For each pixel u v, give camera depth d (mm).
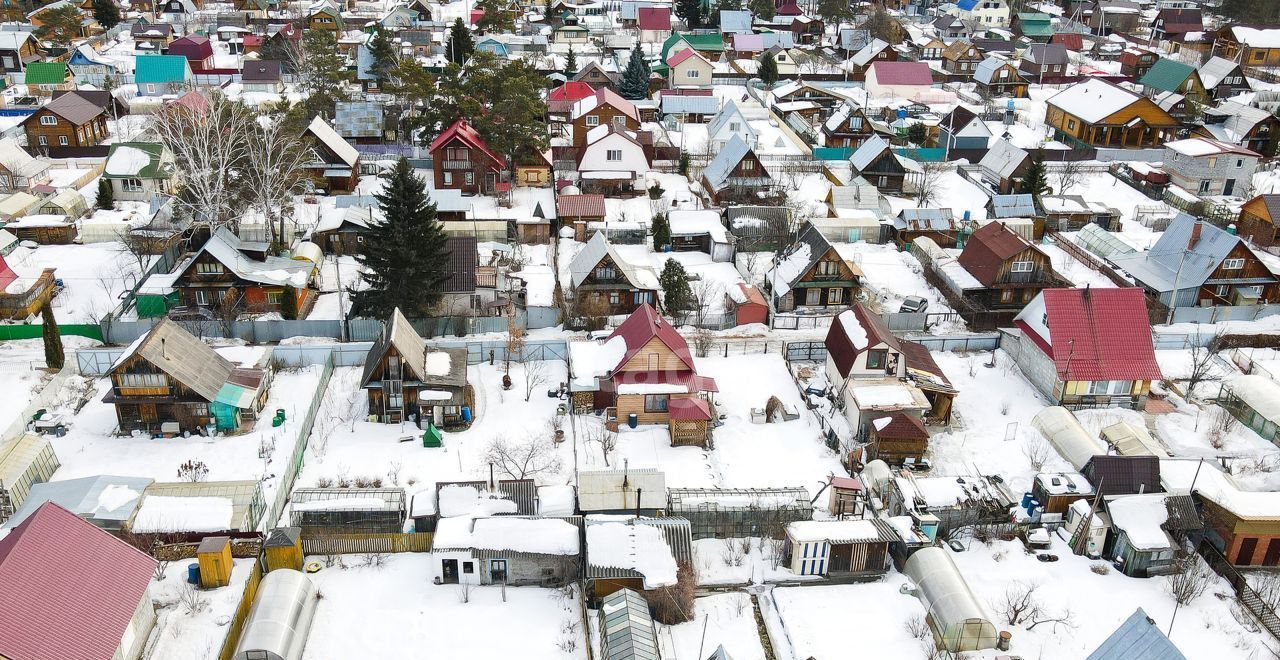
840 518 46938
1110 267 77000
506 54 141125
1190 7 199750
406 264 62000
